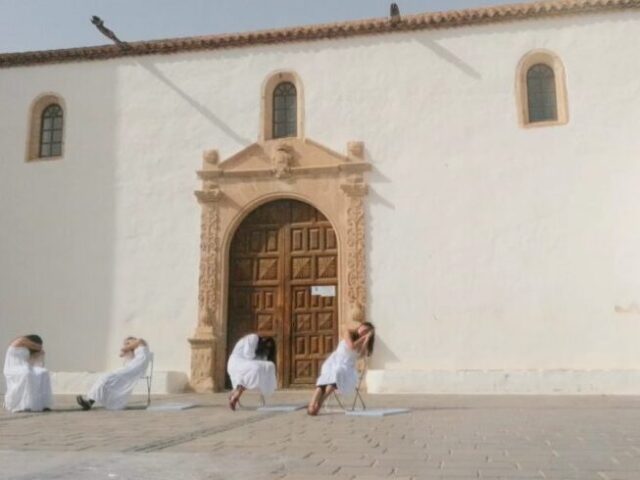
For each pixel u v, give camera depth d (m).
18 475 4.19
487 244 12.83
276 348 13.52
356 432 6.61
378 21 13.85
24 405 9.34
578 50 13.12
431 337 12.73
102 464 4.62
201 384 13.23
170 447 5.63
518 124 13.09
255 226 14.09
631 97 12.77
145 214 14.30
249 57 14.52
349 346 8.70
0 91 15.40
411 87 13.66
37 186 14.84
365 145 13.63
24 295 14.45
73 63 15.21
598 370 11.83
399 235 13.20
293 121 14.29
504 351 12.43
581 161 12.73
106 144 14.73
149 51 14.84
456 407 9.34
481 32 13.56
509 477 4.23
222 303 13.66
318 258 13.66
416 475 4.30
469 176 13.12
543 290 12.48
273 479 4.12
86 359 13.96
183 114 14.55
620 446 5.50
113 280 14.16
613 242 12.38
